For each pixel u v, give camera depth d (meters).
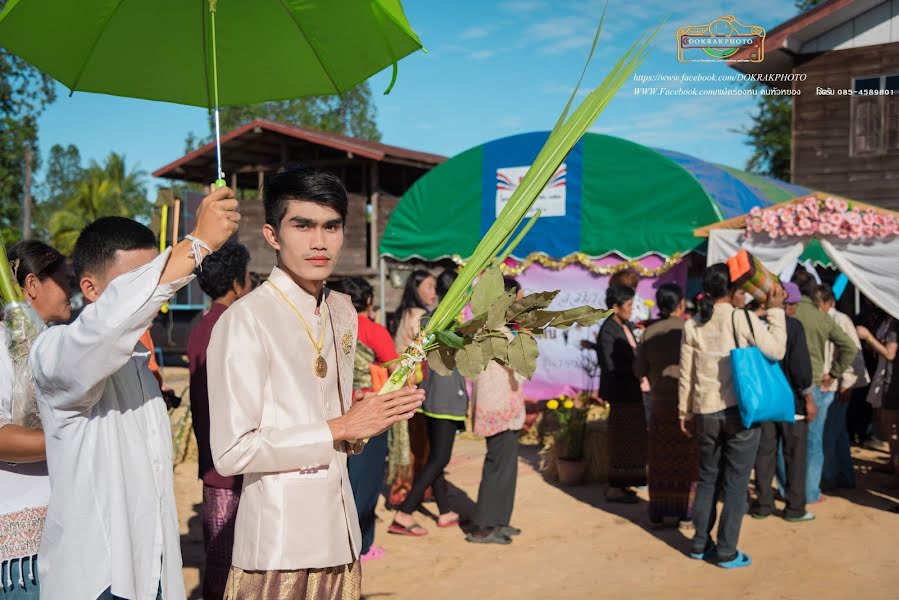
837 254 7.29
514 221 2.44
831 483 7.45
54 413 2.09
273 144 18.62
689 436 5.57
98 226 2.33
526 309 2.28
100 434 2.17
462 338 2.32
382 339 4.90
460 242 10.84
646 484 6.97
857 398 9.53
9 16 2.26
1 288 2.37
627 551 5.64
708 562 5.39
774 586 4.92
